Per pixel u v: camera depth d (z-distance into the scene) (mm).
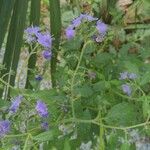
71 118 375
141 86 413
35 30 407
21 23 411
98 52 457
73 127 383
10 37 414
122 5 719
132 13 647
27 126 374
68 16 594
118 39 564
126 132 367
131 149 389
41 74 436
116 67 433
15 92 391
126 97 395
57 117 388
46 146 385
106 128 395
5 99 404
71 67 432
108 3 541
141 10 625
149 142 565
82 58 427
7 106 381
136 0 614
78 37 425
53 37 443
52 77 439
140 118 396
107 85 400
